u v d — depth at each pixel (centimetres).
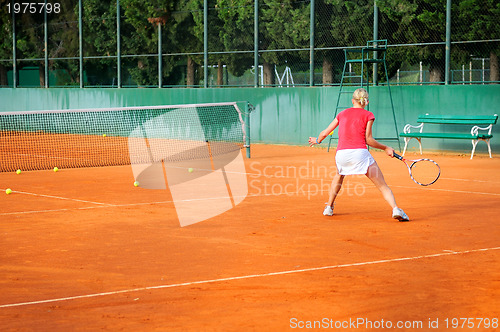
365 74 2755
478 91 2350
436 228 1052
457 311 633
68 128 3684
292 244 939
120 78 3472
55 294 707
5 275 786
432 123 2394
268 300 674
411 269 793
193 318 620
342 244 938
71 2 3722
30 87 3869
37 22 3922
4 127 3962
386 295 686
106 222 1126
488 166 2025
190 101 3194
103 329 593
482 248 909
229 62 3131
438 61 2598
